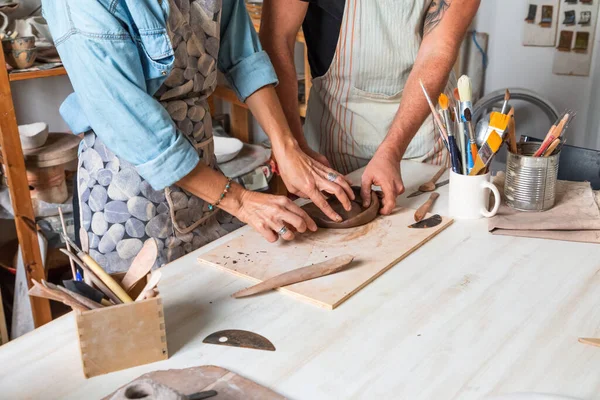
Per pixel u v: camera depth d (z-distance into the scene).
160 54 1.19
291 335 0.97
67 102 1.43
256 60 1.50
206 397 0.82
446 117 1.33
